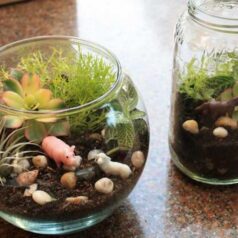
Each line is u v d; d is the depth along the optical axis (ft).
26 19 3.30
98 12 3.43
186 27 1.99
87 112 1.64
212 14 1.91
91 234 1.86
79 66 1.84
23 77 1.75
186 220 1.92
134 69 2.83
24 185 1.62
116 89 1.69
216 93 1.91
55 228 1.76
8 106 1.65
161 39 3.14
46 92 1.71
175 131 2.05
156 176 2.13
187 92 1.94
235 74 1.91
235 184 2.09
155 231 1.88
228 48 1.95
